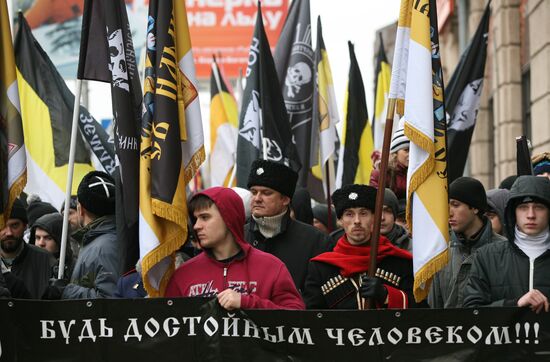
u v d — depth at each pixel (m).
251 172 7.68
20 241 8.59
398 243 7.86
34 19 34.62
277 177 7.58
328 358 5.92
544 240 6.35
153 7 6.40
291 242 7.65
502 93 23.14
